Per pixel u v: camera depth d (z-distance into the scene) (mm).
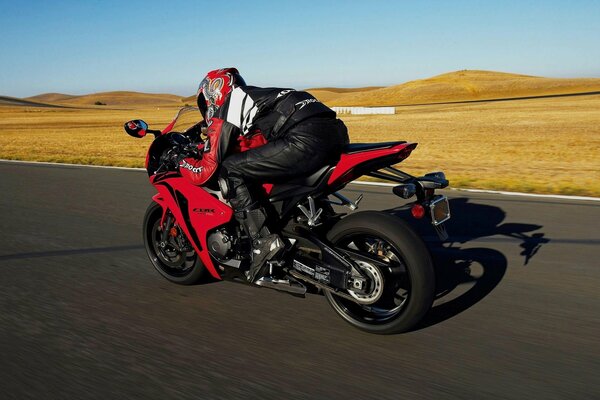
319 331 3533
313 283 3586
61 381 2926
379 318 3508
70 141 27016
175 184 4188
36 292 4348
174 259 4535
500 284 4297
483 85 144500
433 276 3201
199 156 4098
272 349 3287
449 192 8203
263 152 3561
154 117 70250
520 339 3344
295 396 2742
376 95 149875
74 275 4770
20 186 10023
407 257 3205
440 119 42219
